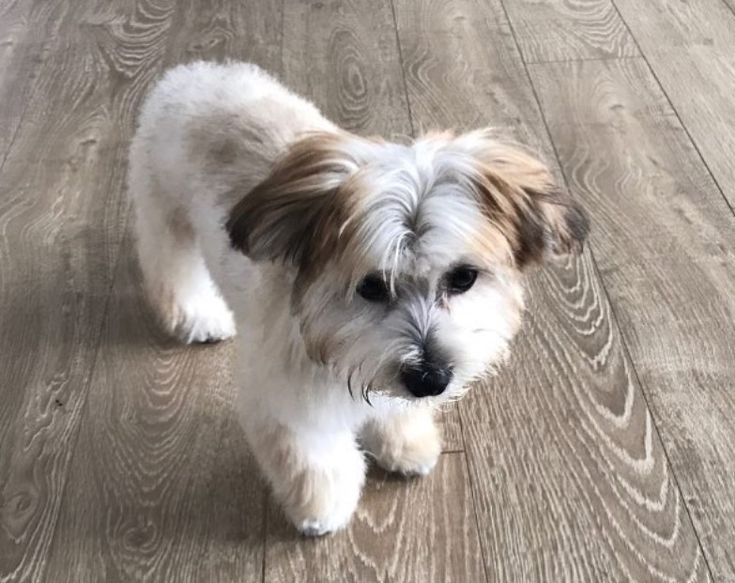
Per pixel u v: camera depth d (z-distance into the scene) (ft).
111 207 4.17
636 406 3.35
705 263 3.79
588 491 3.15
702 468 3.18
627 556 3.00
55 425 3.40
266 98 3.14
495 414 3.36
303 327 2.51
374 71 4.85
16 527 3.13
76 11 5.38
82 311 3.78
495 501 3.15
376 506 3.16
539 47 4.97
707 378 3.42
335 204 2.30
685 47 4.91
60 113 4.67
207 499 3.20
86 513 3.16
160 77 4.86
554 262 3.75
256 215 2.36
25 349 3.65
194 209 3.10
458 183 2.35
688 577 2.94
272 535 3.10
